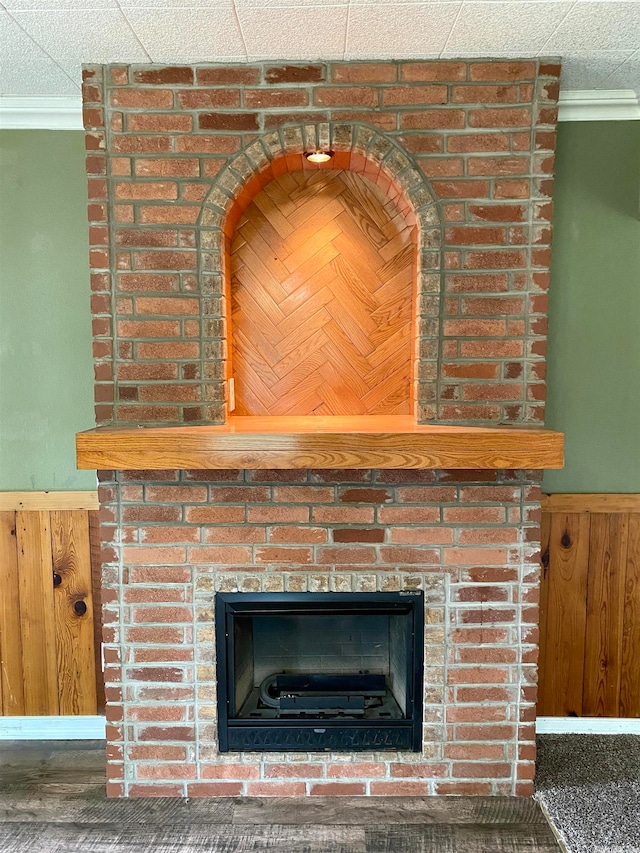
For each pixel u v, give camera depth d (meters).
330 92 1.91
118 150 1.94
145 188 1.95
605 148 2.25
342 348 2.26
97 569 2.40
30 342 2.35
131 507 2.00
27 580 2.40
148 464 1.82
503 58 1.90
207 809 2.00
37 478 2.39
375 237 2.22
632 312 2.31
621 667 2.41
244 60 1.90
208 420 2.02
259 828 1.91
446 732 2.05
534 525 1.99
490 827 1.91
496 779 2.06
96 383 2.00
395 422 2.08
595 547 2.37
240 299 2.24
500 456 1.82
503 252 1.95
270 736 2.06
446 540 2.00
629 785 2.10
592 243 2.29
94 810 2.00
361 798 2.05
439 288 1.96
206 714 2.04
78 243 2.32
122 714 2.05
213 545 2.01
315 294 2.24
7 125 2.26
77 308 2.34
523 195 1.93
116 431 1.83
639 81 2.08
